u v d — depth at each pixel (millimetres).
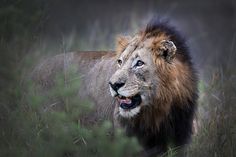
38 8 15891
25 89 13133
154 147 11586
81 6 27797
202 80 14828
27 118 11680
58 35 21562
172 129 11422
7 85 14062
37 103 11766
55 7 24016
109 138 11414
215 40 25375
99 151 10680
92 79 12609
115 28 22250
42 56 15961
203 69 17312
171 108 11281
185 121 11555
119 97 10930
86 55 13219
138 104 11039
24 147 11023
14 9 15500
